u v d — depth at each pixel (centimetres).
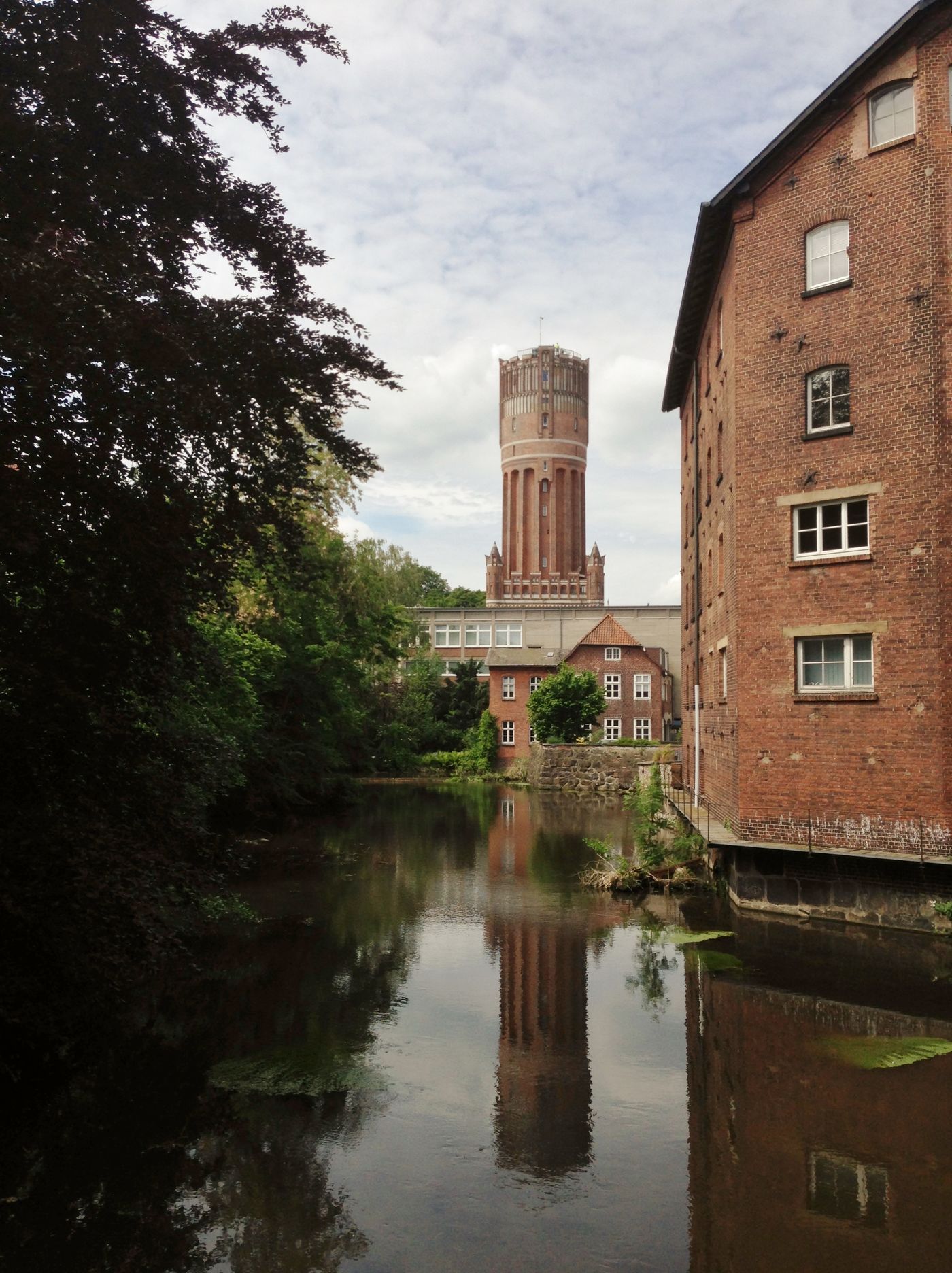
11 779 837
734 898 1764
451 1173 749
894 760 1598
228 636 2188
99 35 853
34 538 734
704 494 2511
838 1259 628
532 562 9862
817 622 1688
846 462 1670
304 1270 617
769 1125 834
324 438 970
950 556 1560
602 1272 614
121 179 855
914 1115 850
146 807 927
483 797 4278
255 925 1606
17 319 707
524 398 9981
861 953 1414
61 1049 997
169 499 856
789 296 1761
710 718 2352
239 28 977
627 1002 1185
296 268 1016
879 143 1666
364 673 3766
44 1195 714
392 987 1249
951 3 1585
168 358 782
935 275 1586
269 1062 977
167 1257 633
